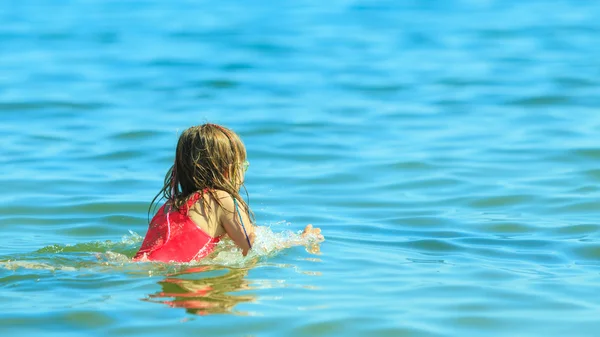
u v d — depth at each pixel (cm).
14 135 3891
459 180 3100
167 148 3653
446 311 1717
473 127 4050
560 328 1623
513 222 2550
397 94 4975
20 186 2995
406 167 3306
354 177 3170
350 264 2066
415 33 7575
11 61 6125
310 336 1583
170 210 2128
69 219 2591
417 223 2558
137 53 6600
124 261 2030
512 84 5200
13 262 2017
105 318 1661
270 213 2680
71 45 6969
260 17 8719
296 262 2066
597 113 4300
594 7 9119
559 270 2039
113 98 4862
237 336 1575
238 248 2120
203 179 2133
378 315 1688
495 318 1678
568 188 2948
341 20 8488
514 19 8375
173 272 1950
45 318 1664
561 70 5634
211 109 4550
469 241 2339
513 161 3366
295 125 4125
